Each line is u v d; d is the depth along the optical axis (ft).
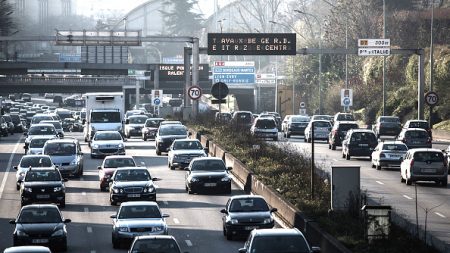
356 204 289.94
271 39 651.25
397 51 641.81
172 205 366.84
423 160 409.28
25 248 215.51
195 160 407.03
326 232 256.32
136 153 587.27
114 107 654.12
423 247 232.32
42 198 360.07
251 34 653.71
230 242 286.05
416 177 408.67
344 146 538.88
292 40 646.74
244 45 653.71
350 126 598.75
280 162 433.89
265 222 288.51
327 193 332.60
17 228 271.49
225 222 290.35
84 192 407.64
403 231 251.80
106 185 410.11
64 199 363.15
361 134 529.86
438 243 245.86
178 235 300.40
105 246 281.33
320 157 542.98
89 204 372.17
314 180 354.95
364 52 632.38
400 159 476.13
